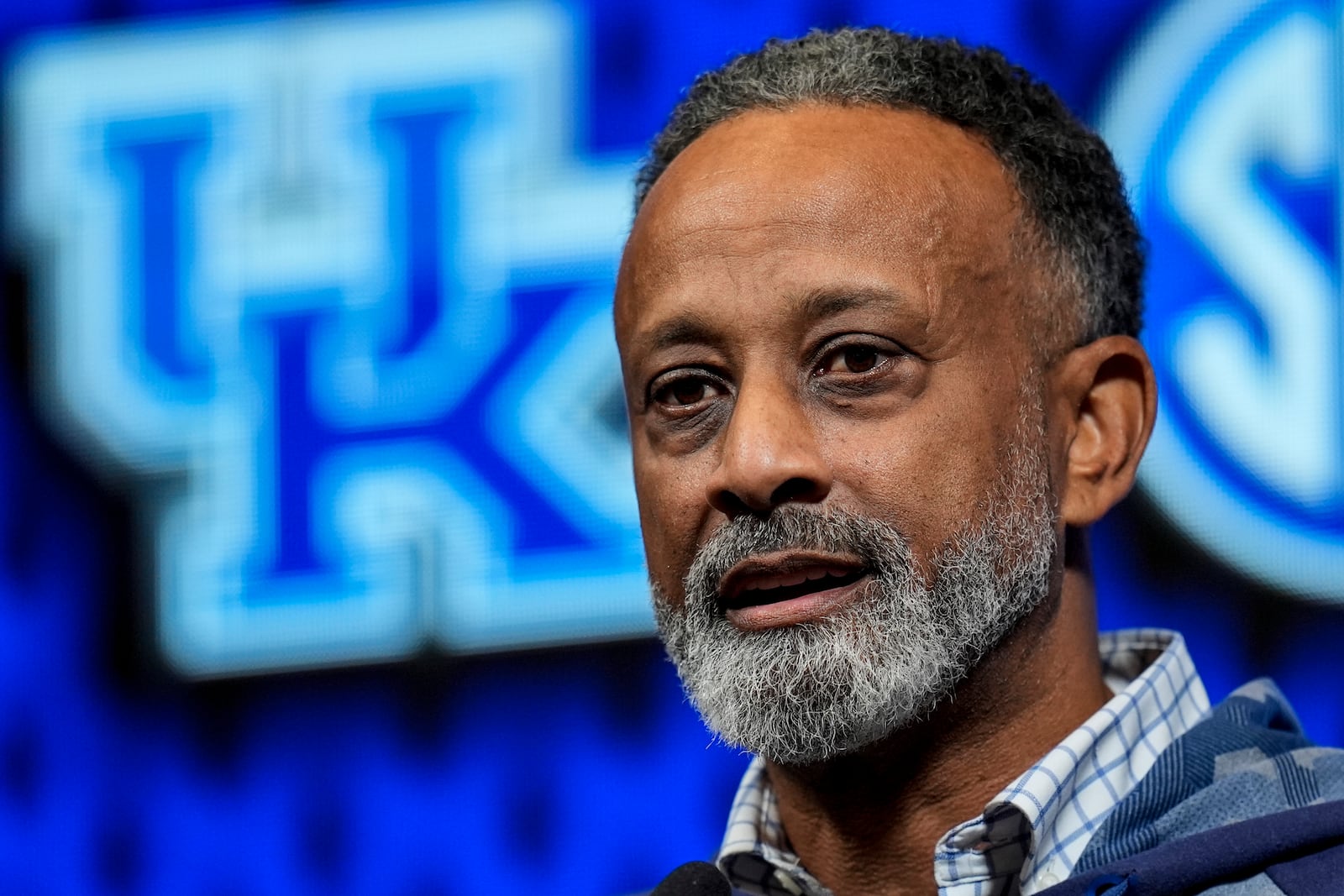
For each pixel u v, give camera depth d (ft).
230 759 31.60
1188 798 15.15
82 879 31.91
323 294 32.19
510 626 30.73
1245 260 28.76
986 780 15.87
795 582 15.21
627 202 31.24
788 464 14.89
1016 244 16.10
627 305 16.34
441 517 31.19
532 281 31.40
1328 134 28.76
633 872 29.94
